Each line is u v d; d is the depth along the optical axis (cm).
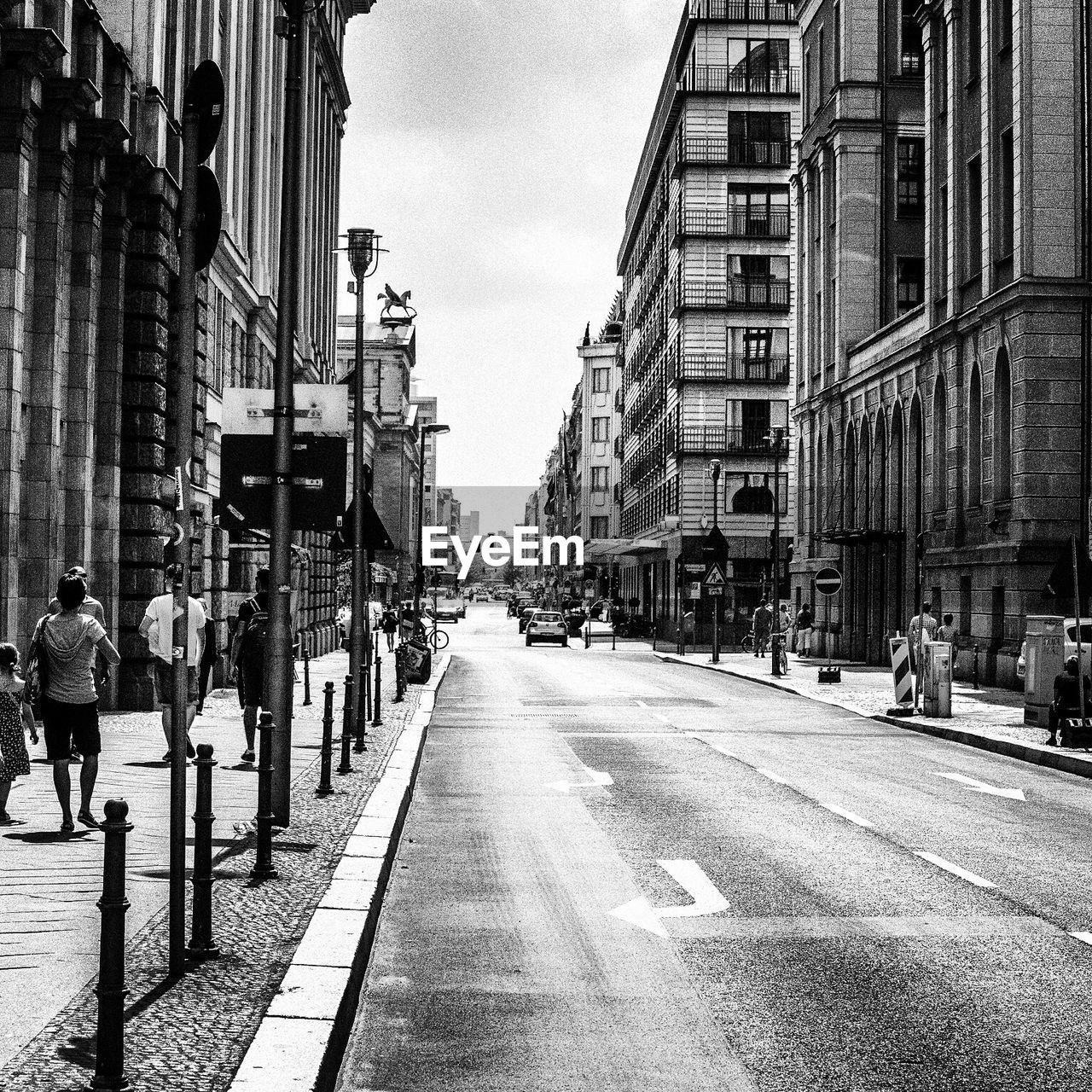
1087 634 2544
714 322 7344
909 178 4822
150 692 2259
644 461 9719
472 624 10606
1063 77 3091
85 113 2031
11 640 1748
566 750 2011
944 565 3584
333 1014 597
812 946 838
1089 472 3064
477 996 723
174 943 666
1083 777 1769
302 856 1009
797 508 5575
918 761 1920
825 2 5072
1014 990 741
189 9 2659
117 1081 494
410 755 1750
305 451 1164
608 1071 603
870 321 4803
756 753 1984
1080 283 3067
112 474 2191
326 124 5638
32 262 1950
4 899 830
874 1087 583
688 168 7362
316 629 5034
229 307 3178
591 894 988
